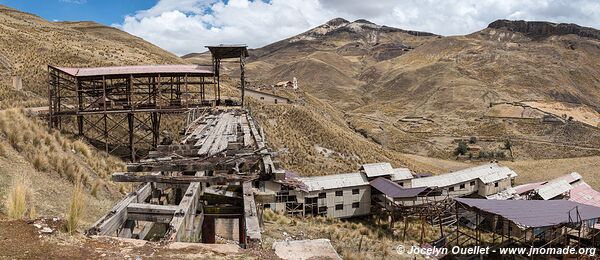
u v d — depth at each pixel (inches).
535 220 933.2
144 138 1574.8
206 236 348.5
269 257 222.8
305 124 2593.5
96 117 1590.8
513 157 3996.1
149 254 218.7
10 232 235.0
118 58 3029.0
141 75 1393.9
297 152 2119.8
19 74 1990.7
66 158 629.6
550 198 1663.4
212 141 601.9
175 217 266.4
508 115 5649.6
